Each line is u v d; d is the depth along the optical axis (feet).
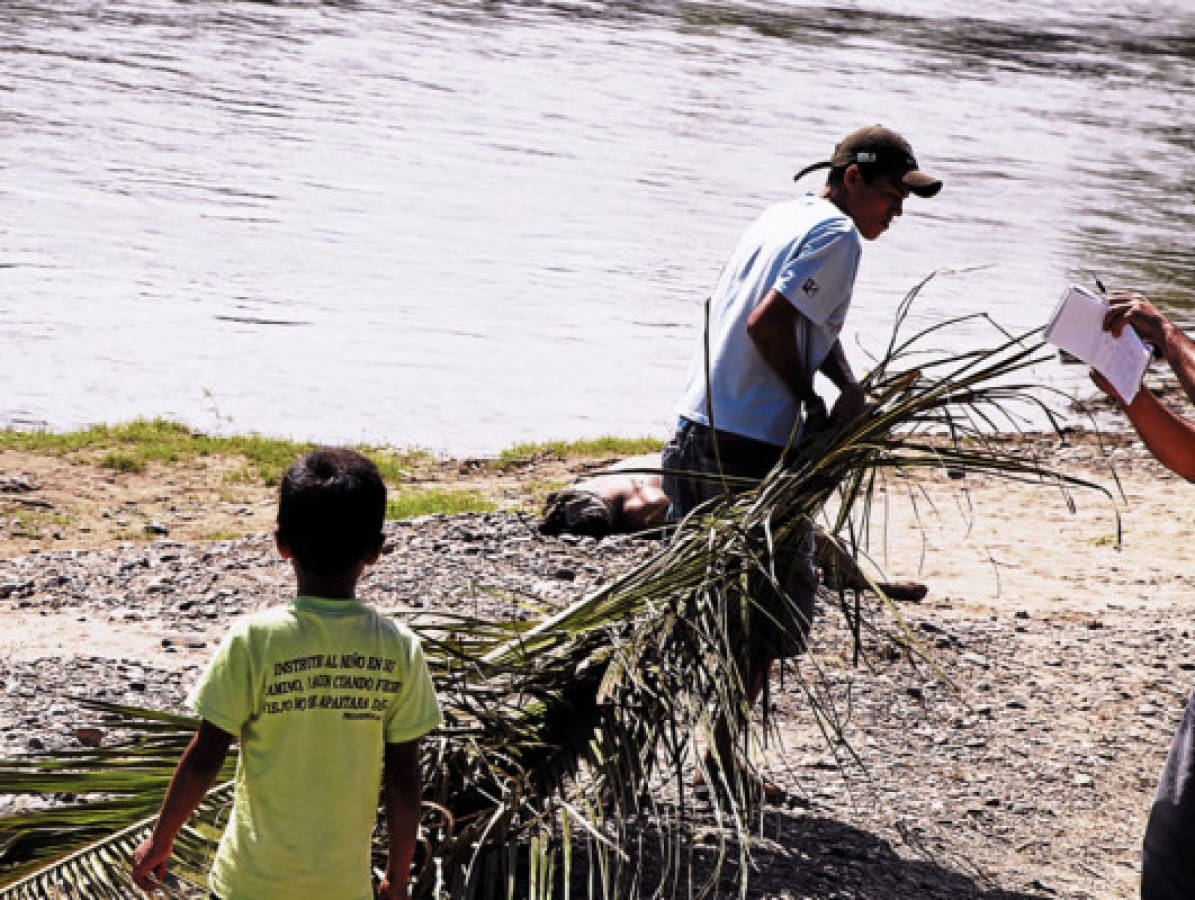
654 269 176.55
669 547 25.93
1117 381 22.41
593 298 158.10
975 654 43.57
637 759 23.95
